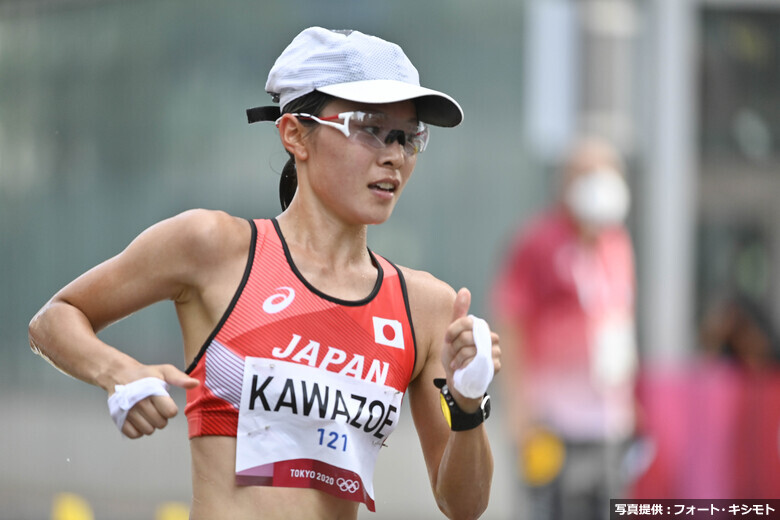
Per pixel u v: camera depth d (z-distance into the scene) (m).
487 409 8.27
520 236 18.95
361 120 7.93
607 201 18.45
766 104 19.83
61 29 25.69
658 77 18.88
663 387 18.44
